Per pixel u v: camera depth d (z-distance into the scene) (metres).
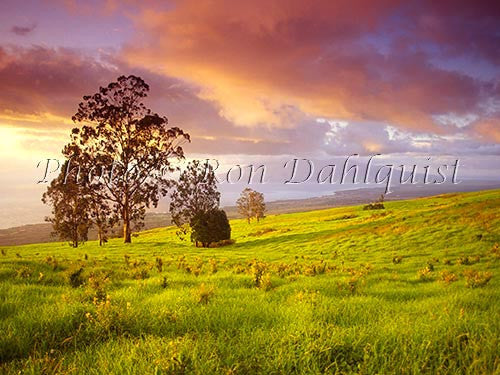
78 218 63.06
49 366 4.76
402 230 49.00
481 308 8.54
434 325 6.29
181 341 5.49
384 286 14.09
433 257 32.94
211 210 67.12
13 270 14.96
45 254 39.38
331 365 4.86
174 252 48.06
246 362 4.93
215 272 18.27
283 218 135.88
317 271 18.97
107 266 20.97
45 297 9.64
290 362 4.91
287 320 7.25
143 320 7.07
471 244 37.41
